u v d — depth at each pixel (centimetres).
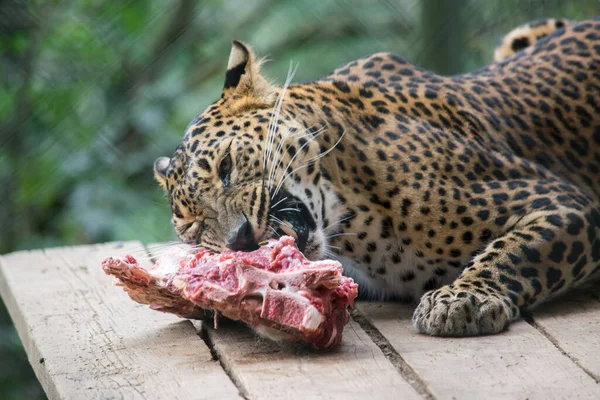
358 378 724
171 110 1781
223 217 850
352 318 904
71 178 1686
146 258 1124
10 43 1633
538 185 925
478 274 866
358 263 945
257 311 761
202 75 1864
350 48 1933
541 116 1024
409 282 945
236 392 713
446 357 762
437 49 1634
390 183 916
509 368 734
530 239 880
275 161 862
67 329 885
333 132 920
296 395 696
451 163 923
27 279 1075
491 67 1095
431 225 908
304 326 749
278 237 855
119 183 1698
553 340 807
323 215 902
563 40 1105
